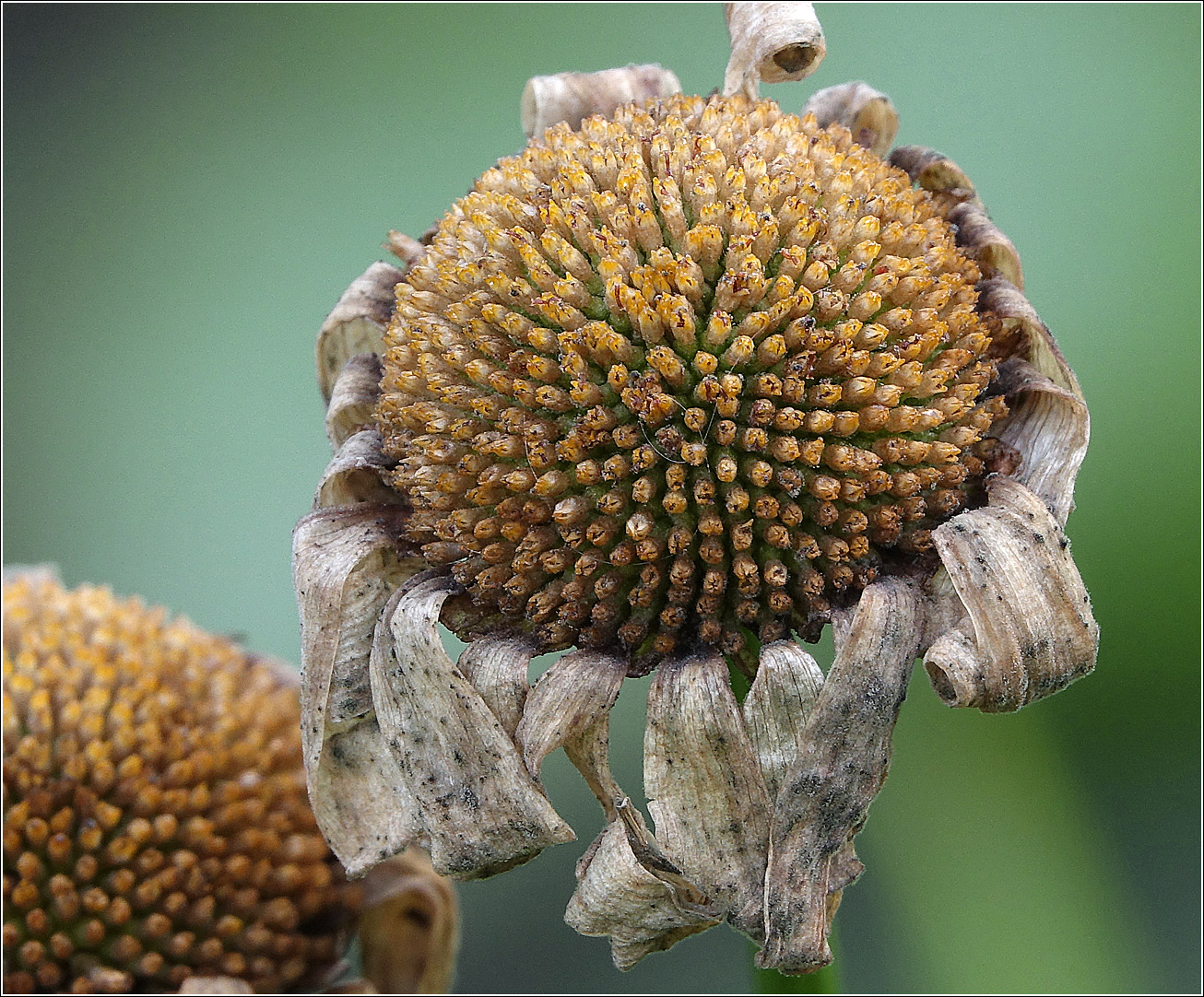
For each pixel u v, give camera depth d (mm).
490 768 198
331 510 205
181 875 212
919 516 198
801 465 198
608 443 198
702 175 199
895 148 212
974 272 204
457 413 201
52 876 211
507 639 200
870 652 195
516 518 199
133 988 211
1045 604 195
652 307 198
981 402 203
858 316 199
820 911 195
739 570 197
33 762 213
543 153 205
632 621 199
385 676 201
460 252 203
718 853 196
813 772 195
